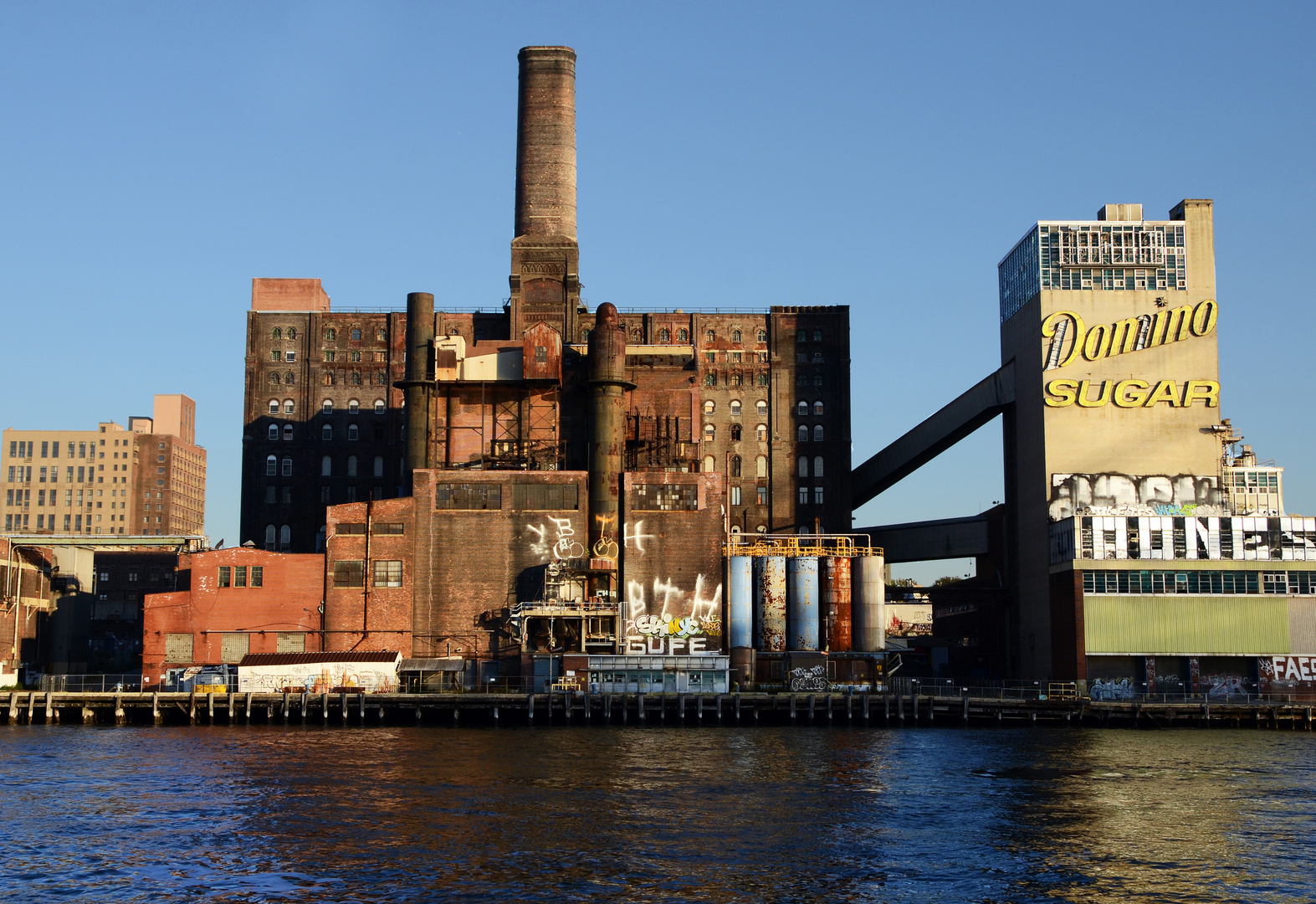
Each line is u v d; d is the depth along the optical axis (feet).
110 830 191.01
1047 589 432.66
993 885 163.73
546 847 180.65
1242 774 252.01
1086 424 439.22
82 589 524.93
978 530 492.13
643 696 351.87
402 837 186.60
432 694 350.23
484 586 401.29
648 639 400.06
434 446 442.50
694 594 402.93
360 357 536.83
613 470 413.39
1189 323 444.14
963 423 496.64
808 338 538.06
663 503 407.64
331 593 398.62
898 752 285.43
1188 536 407.85
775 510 525.75
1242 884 164.86
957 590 475.31
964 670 537.65
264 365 535.60
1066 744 305.32
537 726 342.85
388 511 402.72
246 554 399.65
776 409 532.73
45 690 397.39
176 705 353.72
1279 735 335.26
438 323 524.11
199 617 396.57
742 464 530.68
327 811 205.57
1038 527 442.91
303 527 526.98
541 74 508.12
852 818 202.80
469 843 183.01
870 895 158.71
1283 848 184.14
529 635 397.80
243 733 322.96
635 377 471.62
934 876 167.53
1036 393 448.24
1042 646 437.17
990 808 212.64
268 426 532.73
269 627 396.98
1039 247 447.83
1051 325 443.32
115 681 465.88
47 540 462.19
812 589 411.13
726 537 429.38
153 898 155.74
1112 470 436.76
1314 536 407.03
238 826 193.88
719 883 162.81
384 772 247.50
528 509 406.41
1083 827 197.47
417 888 159.94
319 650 396.37
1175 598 404.98
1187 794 226.99
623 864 171.83
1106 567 406.00
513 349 445.78
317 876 165.37
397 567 400.88
